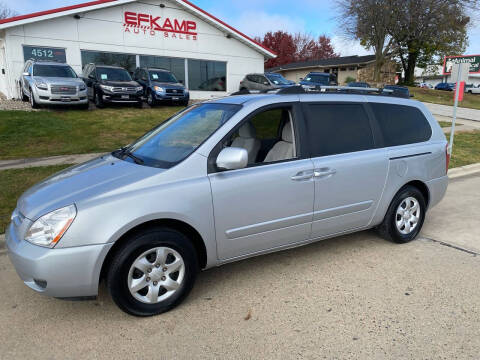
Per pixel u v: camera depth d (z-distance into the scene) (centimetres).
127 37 1844
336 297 321
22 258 264
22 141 955
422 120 445
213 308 307
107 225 266
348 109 387
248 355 250
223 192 305
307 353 252
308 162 349
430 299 316
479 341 262
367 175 383
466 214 554
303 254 411
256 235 331
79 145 945
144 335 273
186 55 2033
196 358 248
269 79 1981
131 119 1291
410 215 436
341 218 379
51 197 287
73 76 1378
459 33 2997
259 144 365
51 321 292
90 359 248
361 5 2838
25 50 1612
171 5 1931
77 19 1700
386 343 261
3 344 264
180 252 296
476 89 4481
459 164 924
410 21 2828
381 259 396
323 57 5019
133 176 295
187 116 378
